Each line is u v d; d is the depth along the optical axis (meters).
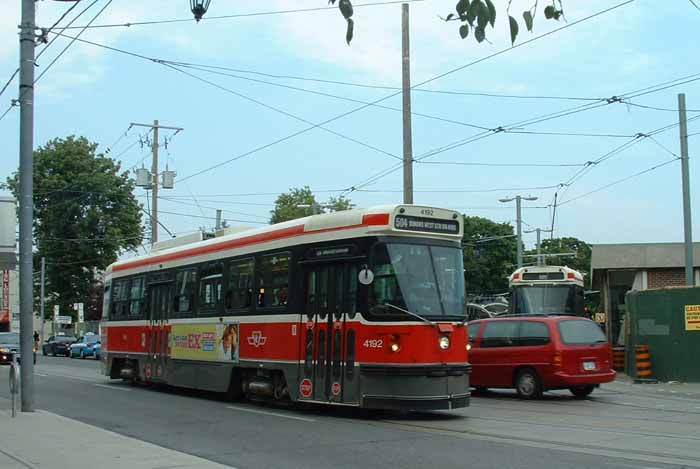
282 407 16.27
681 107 24.84
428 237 14.16
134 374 21.98
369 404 13.26
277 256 15.76
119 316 23.27
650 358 23.28
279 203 52.97
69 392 20.59
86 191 54.50
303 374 14.60
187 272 19.44
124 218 55.28
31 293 15.68
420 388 13.13
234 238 17.52
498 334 18.59
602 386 22.09
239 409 15.90
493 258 65.12
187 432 12.77
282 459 10.09
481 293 65.12
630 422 13.45
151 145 41.72
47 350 55.84
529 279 29.17
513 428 12.66
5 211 17.47
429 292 13.77
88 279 55.91
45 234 54.53
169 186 41.97
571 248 74.75
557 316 18.14
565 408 15.91
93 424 13.94
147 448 10.82
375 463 9.65
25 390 15.34
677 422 13.46
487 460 9.68
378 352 13.29
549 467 9.16
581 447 10.67
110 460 9.85
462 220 14.60
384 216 13.70
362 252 13.77
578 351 17.62
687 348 22.52
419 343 13.30
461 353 13.83
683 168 24.73
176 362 19.41
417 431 12.35
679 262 34.91
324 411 15.32
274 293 15.70
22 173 15.88
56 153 54.56
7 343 39.72
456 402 13.51
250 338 16.27
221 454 10.57
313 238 14.84
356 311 13.67
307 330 14.65
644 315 23.61
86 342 49.28
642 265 35.25
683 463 9.36
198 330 18.45
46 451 10.60
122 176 55.88
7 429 12.80
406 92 23.25
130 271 22.94
